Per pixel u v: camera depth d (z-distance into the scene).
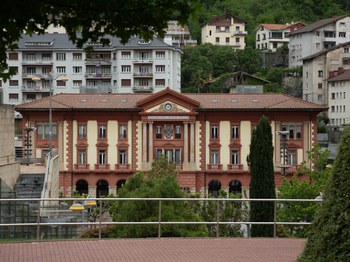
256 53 199.88
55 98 97.94
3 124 59.00
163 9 14.22
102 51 151.50
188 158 96.81
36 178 61.62
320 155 60.88
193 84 181.00
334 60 174.12
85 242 23.14
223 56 195.38
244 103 97.44
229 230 36.28
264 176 47.75
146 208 36.03
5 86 150.50
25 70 150.75
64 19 14.38
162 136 96.69
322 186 52.09
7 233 32.81
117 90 150.62
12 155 62.34
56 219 38.88
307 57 177.25
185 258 20.45
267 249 22.25
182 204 37.22
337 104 163.62
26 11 13.76
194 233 35.81
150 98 95.75
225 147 96.75
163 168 83.62
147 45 150.12
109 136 96.50
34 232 33.53
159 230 23.86
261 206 34.16
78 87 151.25
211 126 96.81
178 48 156.75
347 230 16.48
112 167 96.62
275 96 99.94
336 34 196.50
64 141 95.75
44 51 150.50
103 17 14.15
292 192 52.97
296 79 186.50
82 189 97.31
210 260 20.20
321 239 16.95
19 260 19.89
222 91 176.38
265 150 47.91
